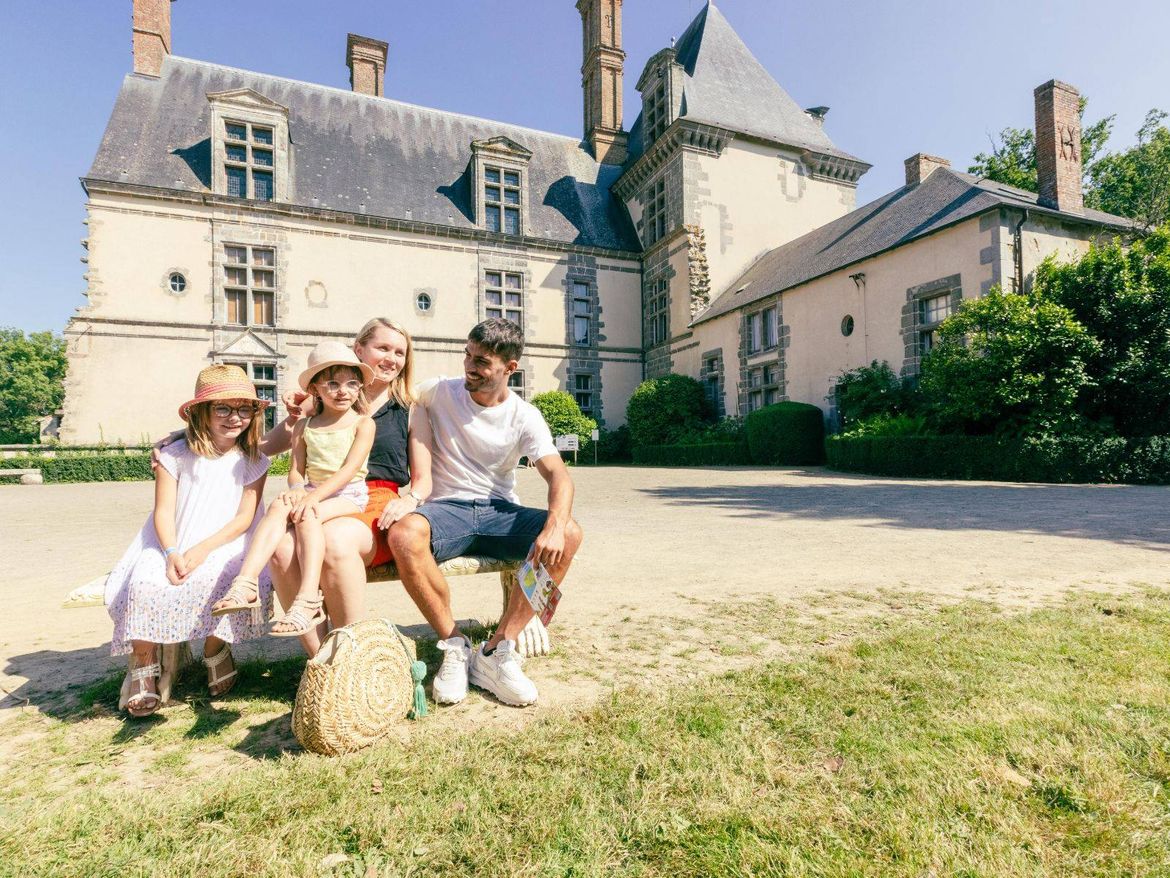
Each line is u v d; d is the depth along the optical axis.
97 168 18.92
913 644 2.55
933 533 5.69
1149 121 23.69
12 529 7.48
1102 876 1.24
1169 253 11.27
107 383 18.34
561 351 25.17
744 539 5.67
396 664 2.01
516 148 24.55
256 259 20.77
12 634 3.22
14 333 55.41
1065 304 11.70
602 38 29.28
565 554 2.43
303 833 1.41
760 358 19.91
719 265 23.72
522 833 1.40
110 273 18.59
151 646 2.17
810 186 25.64
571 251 25.61
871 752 1.70
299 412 2.54
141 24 21.64
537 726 1.94
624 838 1.38
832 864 1.28
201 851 1.35
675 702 2.06
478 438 2.65
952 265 13.79
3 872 1.28
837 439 15.05
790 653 2.57
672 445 20.89
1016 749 1.68
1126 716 1.87
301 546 2.15
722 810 1.46
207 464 2.42
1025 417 11.25
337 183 22.39
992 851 1.31
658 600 3.55
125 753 1.86
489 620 3.26
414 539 2.28
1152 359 10.88
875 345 15.75
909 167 18.56
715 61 26.17
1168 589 3.45
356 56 26.84
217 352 19.59
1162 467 10.55
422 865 1.31
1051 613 2.98
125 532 7.19
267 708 2.18
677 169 23.83
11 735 1.99
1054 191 14.56
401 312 22.31
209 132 21.03
